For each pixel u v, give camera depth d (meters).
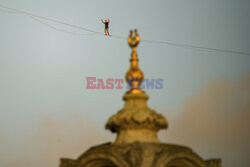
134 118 64.25
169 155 60.69
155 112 66.38
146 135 64.69
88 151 63.88
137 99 66.81
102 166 62.06
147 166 59.84
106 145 64.00
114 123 65.50
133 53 68.62
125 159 60.38
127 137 64.50
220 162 64.31
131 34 69.12
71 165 62.94
